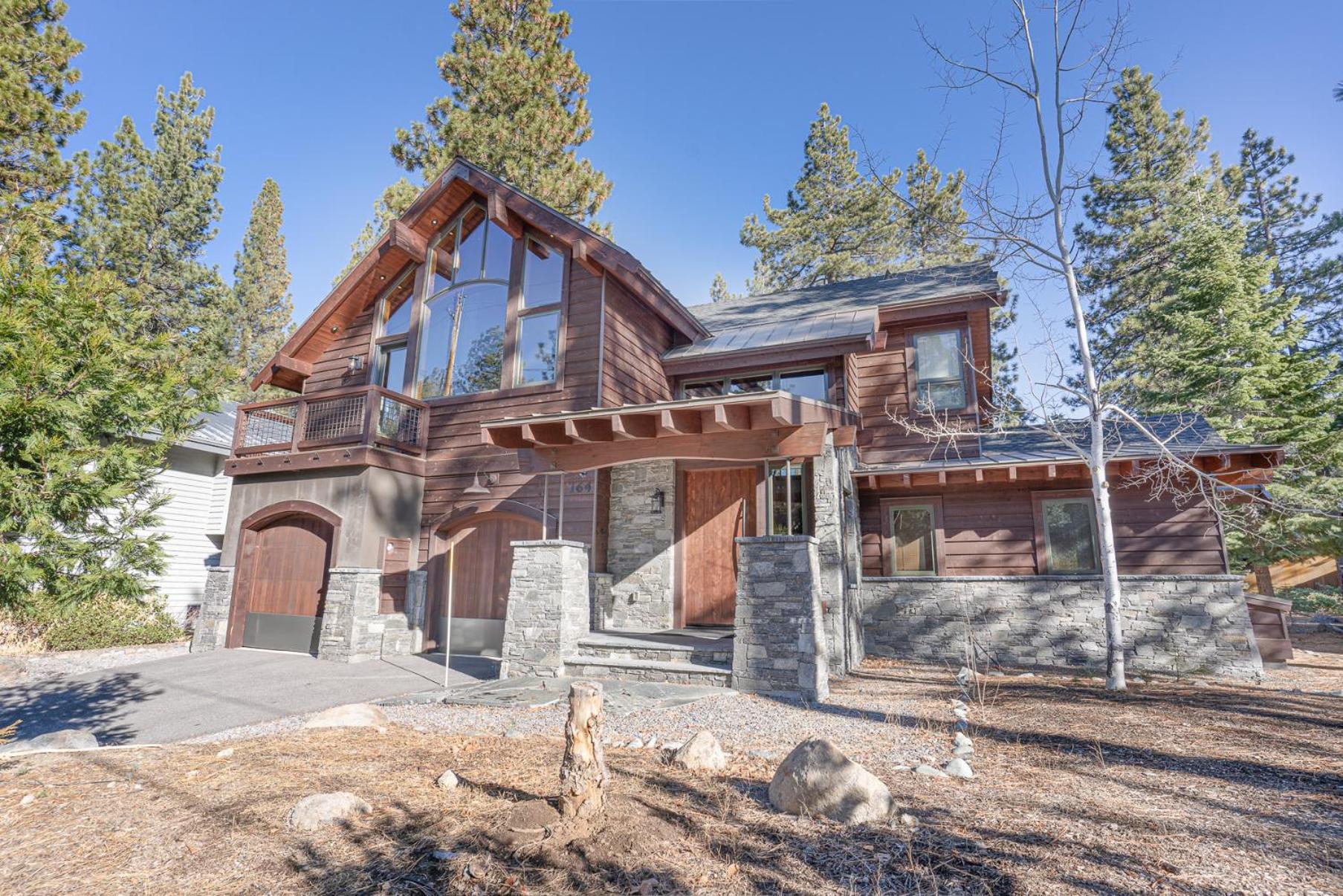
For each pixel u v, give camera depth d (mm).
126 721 7207
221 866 3211
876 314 12742
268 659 10961
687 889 2873
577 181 19234
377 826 3666
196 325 25234
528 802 3834
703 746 4832
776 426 8133
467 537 12016
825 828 3539
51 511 4535
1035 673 9719
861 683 8719
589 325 11602
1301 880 2838
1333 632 16375
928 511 12508
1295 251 25859
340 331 15352
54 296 4625
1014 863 3059
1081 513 11547
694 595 11203
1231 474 10969
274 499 12398
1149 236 20531
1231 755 4922
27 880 3104
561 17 19547
